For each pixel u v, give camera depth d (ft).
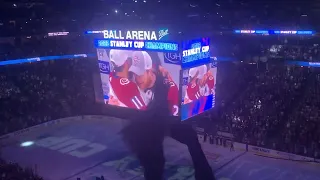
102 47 47.29
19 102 143.33
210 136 117.19
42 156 111.75
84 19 152.05
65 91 158.40
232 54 150.20
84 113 154.10
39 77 161.58
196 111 40.19
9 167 88.22
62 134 133.39
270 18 142.92
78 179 86.48
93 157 109.29
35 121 140.77
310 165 97.66
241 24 145.28
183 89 38.91
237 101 130.82
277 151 104.32
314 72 139.64
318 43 148.87
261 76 143.64
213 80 43.14
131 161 104.32
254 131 113.29
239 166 99.25
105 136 128.98
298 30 137.18
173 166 96.84
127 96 44.45
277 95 128.67
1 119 133.49
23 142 125.29
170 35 39.86
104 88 47.42
